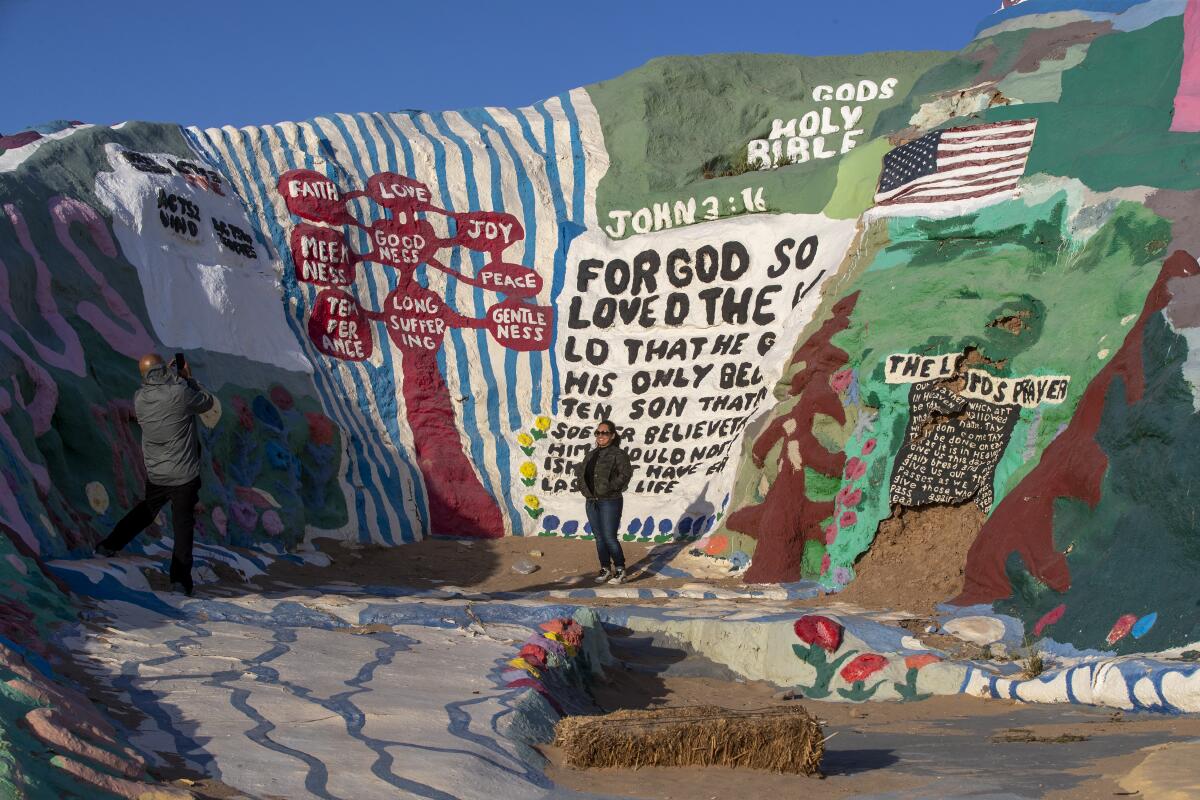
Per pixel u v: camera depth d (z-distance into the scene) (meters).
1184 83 12.77
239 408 13.27
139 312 12.50
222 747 4.88
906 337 11.86
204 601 8.71
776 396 13.95
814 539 12.30
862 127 17.88
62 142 13.10
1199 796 4.51
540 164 17.59
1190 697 6.92
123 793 3.92
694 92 18.44
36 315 10.97
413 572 13.10
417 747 5.16
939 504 11.27
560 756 5.70
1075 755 5.98
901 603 10.88
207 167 15.11
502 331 16.44
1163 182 11.53
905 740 7.06
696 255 16.44
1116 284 11.09
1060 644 8.82
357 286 15.98
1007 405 11.23
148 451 9.16
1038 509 9.98
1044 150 13.11
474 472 15.50
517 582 12.75
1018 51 16.03
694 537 14.31
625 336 16.34
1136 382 9.69
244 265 14.80
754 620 9.79
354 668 6.81
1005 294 11.94
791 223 16.16
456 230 16.86
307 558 12.87
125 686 5.86
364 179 16.62
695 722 5.75
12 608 6.76
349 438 14.72
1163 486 8.69
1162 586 8.34
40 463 9.48
